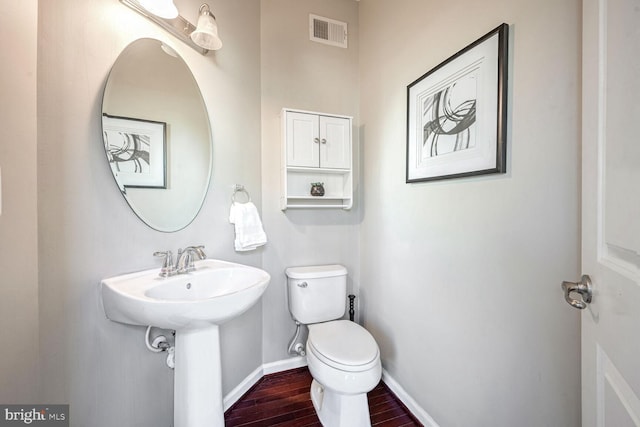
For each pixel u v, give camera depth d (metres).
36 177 0.77
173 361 1.14
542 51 0.83
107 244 0.98
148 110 1.11
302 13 1.84
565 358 0.78
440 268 1.26
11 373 0.72
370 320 1.87
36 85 0.77
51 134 0.83
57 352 0.84
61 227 0.85
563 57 0.77
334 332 1.46
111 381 0.99
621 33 0.52
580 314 0.74
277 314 1.81
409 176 1.43
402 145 1.52
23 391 0.75
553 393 0.81
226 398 1.48
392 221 1.62
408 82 1.47
